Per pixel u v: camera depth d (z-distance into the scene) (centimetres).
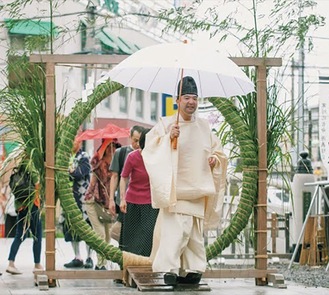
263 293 849
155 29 2428
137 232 965
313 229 1286
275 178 1128
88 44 2056
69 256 1426
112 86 927
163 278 888
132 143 1067
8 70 934
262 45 952
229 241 930
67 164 916
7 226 1894
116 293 841
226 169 859
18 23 1010
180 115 853
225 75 805
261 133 929
